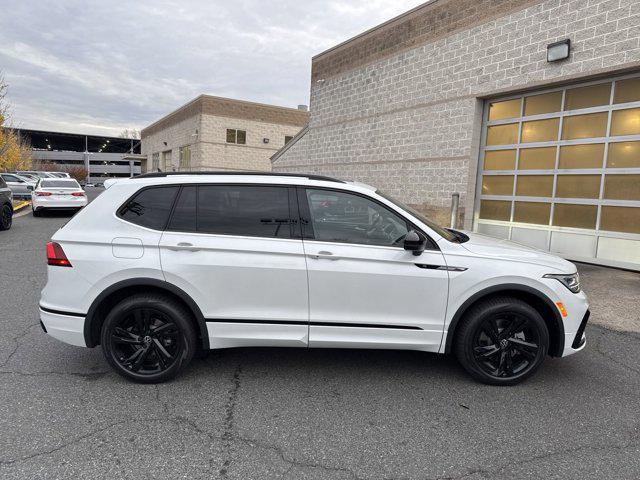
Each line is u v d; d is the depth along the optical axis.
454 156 11.22
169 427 3.05
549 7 8.91
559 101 9.05
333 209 3.73
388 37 13.26
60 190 17.66
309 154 17.42
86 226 3.67
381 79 13.62
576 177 8.84
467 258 3.66
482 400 3.50
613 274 7.82
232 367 4.05
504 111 10.22
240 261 3.58
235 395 3.52
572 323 3.70
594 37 8.18
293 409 3.32
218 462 2.68
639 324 5.35
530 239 9.77
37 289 6.54
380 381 3.81
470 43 10.66
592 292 6.70
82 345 3.64
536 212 9.62
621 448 2.87
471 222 11.00
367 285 3.60
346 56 15.11
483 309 3.64
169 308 3.60
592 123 8.51
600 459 2.75
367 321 3.64
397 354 4.41
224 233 3.65
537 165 9.55
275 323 3.64
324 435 2.99
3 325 4.98
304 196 3.74
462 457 2.76
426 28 11.89
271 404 3.39
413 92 12.43
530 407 3.40
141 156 51.19
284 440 2.92
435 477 2.58
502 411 3.33
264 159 34.19
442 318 3.66
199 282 3.57
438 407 3.38
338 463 2.69
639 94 7.78
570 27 8.55
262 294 3.61
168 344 3.69
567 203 9.01
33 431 2.96
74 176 74.81
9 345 4.43
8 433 2.93
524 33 9.41
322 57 16.44
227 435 2.97
